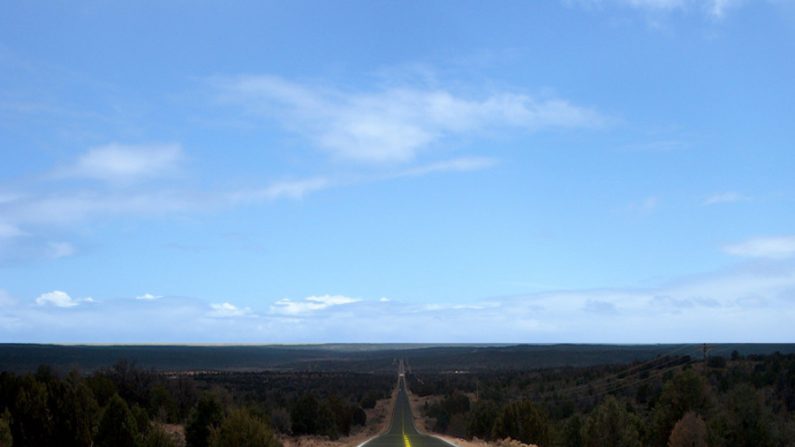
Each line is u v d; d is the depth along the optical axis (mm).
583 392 108812
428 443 50656
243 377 168625
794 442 53531
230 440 37562
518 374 165250
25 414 40000
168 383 81188
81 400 42156
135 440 40656
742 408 53406
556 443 62531
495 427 62938
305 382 167500
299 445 58500
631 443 58750
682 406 60281
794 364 91688
